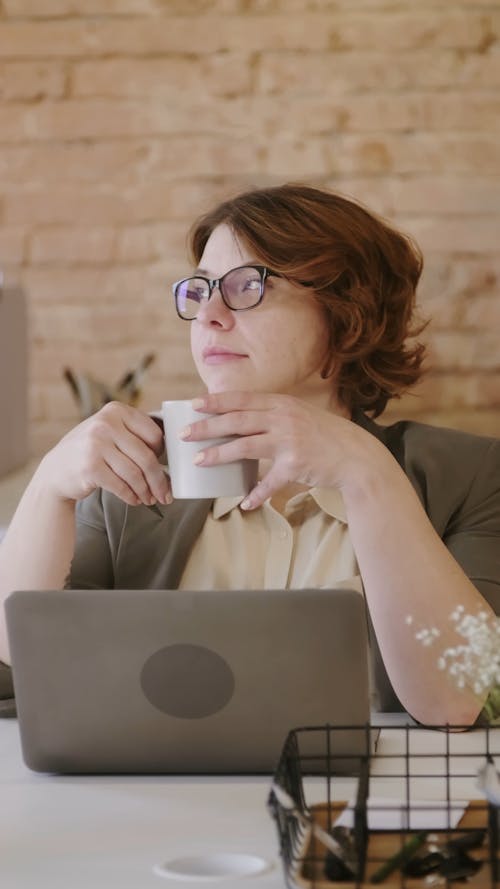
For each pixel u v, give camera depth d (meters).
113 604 1.22
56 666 1.23
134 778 1.26
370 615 1.58
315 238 1.66
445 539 1.75
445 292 3.55
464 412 3.57
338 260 1.68
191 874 1.00
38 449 3.62
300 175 3.55
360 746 1.23
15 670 1.24
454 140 3.53
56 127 3.58
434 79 3.52
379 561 1.44
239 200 1.72
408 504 1.44
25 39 3.56
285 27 3.52
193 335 1.69
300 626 1.21
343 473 1.42
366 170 3.54
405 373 1.83
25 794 1.21
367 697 1.22
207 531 1.72
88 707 1.24
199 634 1.22
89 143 3.58
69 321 3.61
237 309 1.66
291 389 1.75
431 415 3.56
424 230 3.55
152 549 1.72
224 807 1.16
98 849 1.06
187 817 1.14
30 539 1.57
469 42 3.50
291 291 1.67
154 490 1.51
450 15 3.50
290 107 3.54
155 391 3.60
